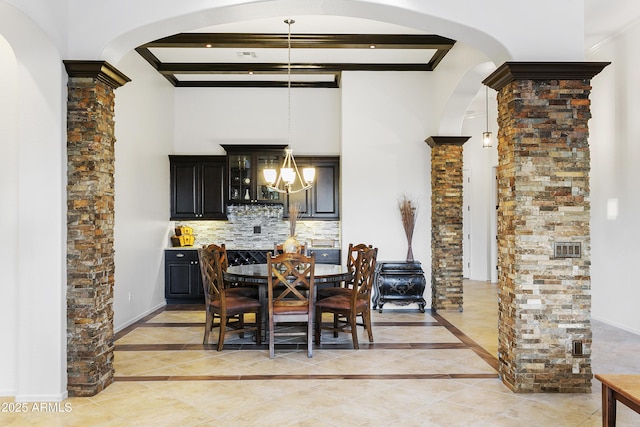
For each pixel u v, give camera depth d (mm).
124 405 3475
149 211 6723
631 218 5680
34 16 3238
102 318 3789
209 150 7961
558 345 3740
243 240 7898
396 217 7027
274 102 7996
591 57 6406
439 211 6871
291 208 7250
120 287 5730
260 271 5180
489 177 10164
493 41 3799
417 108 7066
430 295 7082
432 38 5859
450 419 3227
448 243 6883
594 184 6363
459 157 6840
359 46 5922
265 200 7672
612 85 6000
